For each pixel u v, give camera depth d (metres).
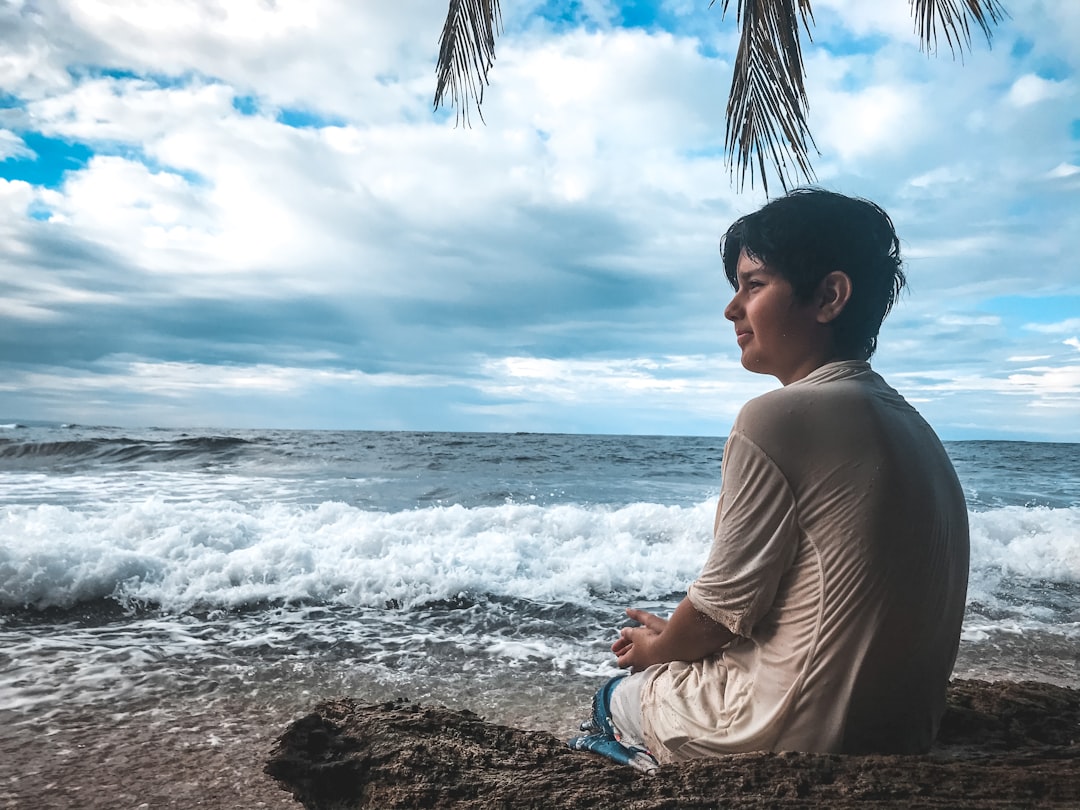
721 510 1.25
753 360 1.35
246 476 13.64
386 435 42.31
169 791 1.98
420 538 5.73
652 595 4.75
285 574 4.65
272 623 3.88
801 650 1.18
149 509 5.88
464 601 4.42
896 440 1.16
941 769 1.17
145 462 17.23
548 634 3.81
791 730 1.20
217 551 4.96
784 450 1.17
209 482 12.13
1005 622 4.28
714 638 1.29
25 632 3.59
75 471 14.56
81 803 1.90
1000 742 1.49
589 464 19.22
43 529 5.30
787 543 1.18
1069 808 1.09
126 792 1.97
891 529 1.13
